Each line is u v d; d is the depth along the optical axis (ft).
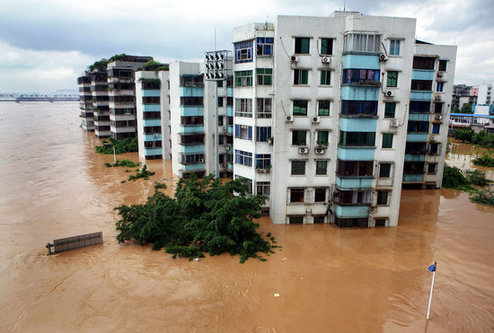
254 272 70.74
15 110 627.87
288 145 89.40
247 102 94.79
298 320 56.80
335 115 88.89
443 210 109.60
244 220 77.97
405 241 85.92
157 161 173.88
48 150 205.77
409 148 130.21
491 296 63.77
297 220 94.68
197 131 137.39
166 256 76.84
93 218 99.19
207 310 58.75
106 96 252.21
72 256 76.89
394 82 86.02
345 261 75.92
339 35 84.99
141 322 55.57
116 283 66.23
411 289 65.87
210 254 77.36
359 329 55.01
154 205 87.66
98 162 172.86
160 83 170.71
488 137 245.24
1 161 173.27
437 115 128.36
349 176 88.58
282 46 84.64
